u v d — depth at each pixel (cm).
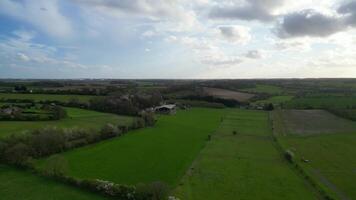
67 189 4150
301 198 4284
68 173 4925
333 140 8231
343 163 6041
